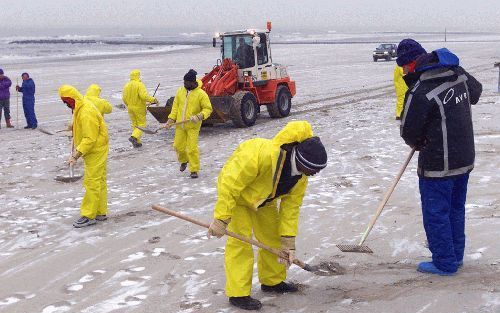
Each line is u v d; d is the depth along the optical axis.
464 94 4.28
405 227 5.86
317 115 15.20
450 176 4.32
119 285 4.74
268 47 14.84
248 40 14.32
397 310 4.00
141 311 4.21
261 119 15.27
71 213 7.06
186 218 4.09
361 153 9.77
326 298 4.27
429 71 4.20
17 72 34.59
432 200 4.41
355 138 11.25
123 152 11.09
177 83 26.17
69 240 6.02
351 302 4.17
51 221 6.73
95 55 59.66
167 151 11.04
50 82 27.69
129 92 11.49
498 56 41.53
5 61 49.50
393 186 4.72
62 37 186.50
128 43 110.62
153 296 4.48
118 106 17.03
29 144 12.49
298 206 4.06
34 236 6.20
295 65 38.16
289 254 4.05
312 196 7.23
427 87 4.20
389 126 12.48
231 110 13.38
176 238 5.91
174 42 114.44
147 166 9.73
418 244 5.36
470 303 4.04
